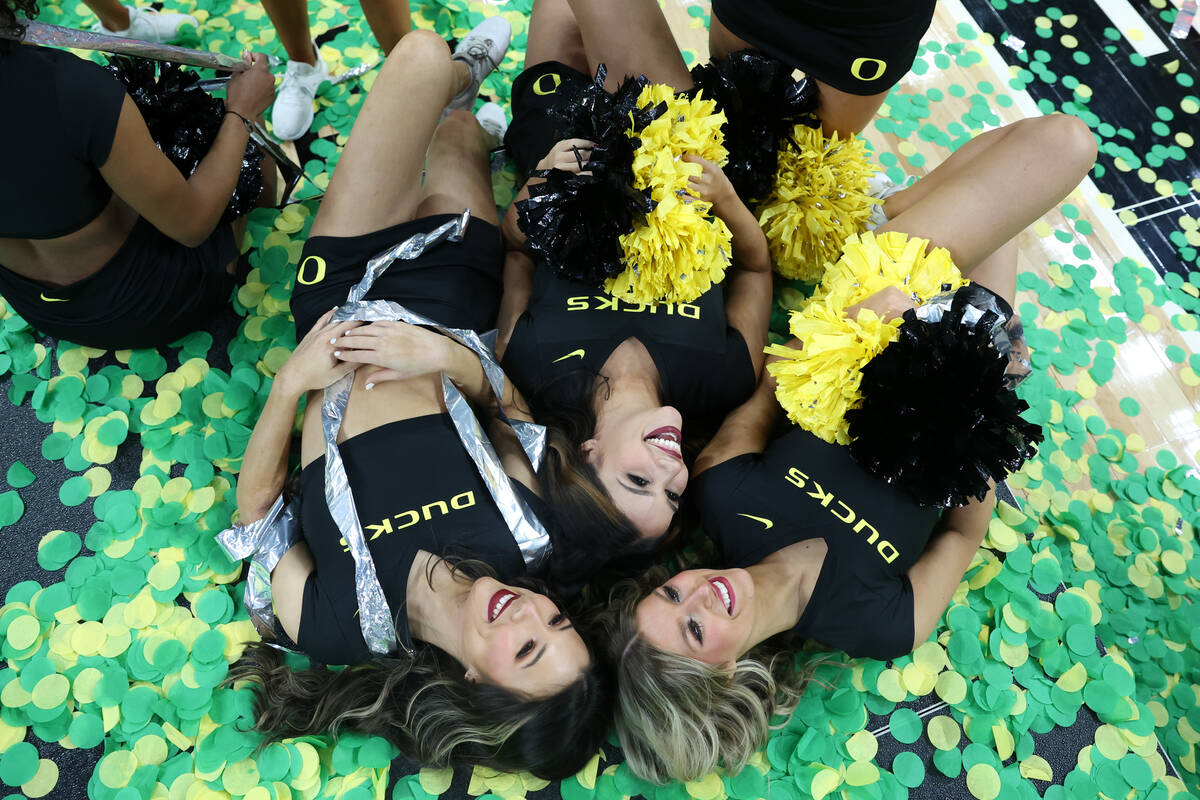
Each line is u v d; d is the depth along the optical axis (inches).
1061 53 104.4
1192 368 88.2
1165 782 69.0
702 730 57.9
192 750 65.8
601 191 59.9
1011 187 68.6
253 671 67.1
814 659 68.9
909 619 63.6
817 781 66.0
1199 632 75.0
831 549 62.9
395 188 69.6
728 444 67.7
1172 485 82.2
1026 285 90.0
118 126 58.0
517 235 75.7
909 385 57.7
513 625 55.5
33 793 64.1
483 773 65.7
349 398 64.4
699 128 62.7
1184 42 105.7
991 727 69.8
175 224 66.4
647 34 74.0
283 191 88.7
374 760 65.1
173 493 73.3
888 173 95.3
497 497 61.7
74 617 69.2
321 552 62.0
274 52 95.4
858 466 64.1
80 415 76.8
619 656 59.1
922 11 65.7
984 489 59.3
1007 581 74.8
